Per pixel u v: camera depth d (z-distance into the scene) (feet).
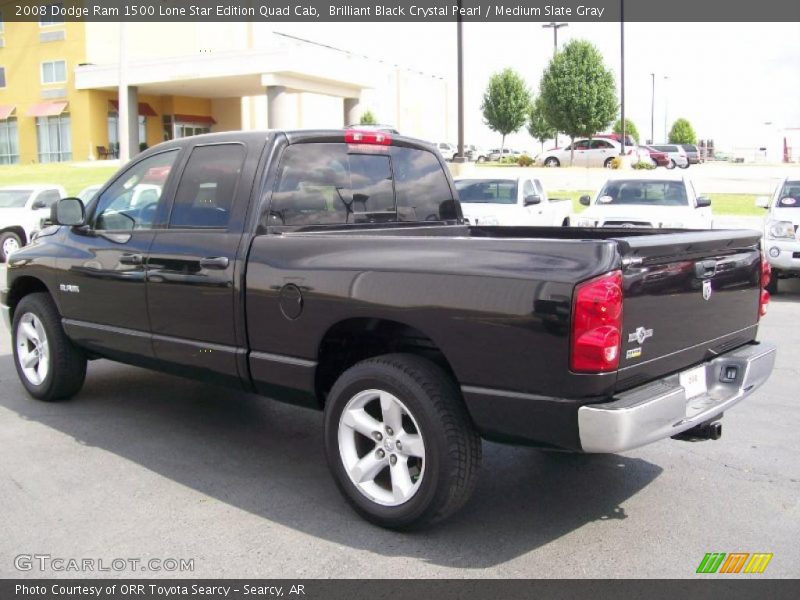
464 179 50.90
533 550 12.50
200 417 19.40
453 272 12.18
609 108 131.54
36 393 20.34
